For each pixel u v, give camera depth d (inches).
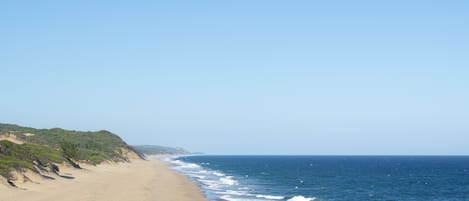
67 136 6707.7
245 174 4827.8
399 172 5777.6
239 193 2493.8
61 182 2370.8
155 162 7623.0
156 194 2135.8
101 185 2426.2
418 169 6796.3
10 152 2447.1
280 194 2527.1
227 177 4087.1
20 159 2427.4
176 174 4109.3
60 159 3284.9
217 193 2443.4
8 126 6264.8
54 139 6028.5
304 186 3248.0
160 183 2842.0
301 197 2257.6
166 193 2224.4
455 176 4913.9
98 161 4650.6
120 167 4736.7
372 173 5418.3
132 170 4389.8
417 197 2669.8
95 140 7121.1
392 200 2423.7
